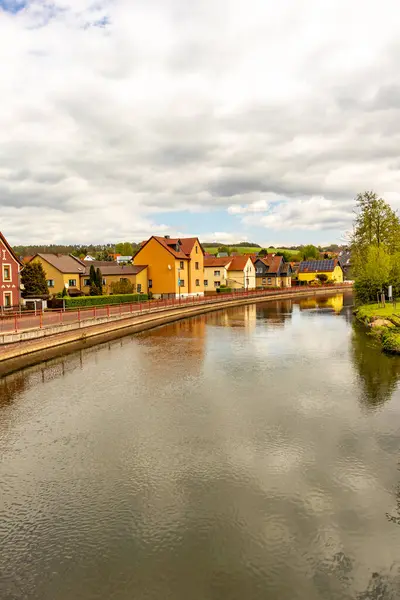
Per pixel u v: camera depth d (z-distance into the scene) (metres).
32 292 51.38
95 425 14.59
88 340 31.67
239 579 7.56
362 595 7.18
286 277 103.81
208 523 9.09
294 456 12.09
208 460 11.90
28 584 7.52
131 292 59.97
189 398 17.42
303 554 8.14
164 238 69.44
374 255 48.69
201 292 73.75
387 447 12.62
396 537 8.59
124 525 9.08
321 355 25.70
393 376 20.19
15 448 12.87
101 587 7.44
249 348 28.52
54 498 10.12
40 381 20.17
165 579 7.59
